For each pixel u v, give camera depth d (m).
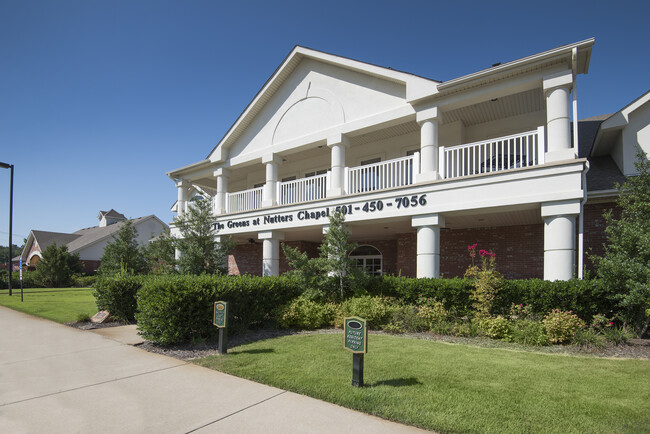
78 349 7.36
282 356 6.48
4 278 29.03
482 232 13.41
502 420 3.87
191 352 7.04
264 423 3.92
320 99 13.64
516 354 6.57
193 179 18.84
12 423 3.98
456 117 12.51
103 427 3.88
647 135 10.60
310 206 12.91
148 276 11.45
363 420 3.98
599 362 6.05
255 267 19.47
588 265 10.67
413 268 14.75
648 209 7.30
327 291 10.36
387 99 11.92
